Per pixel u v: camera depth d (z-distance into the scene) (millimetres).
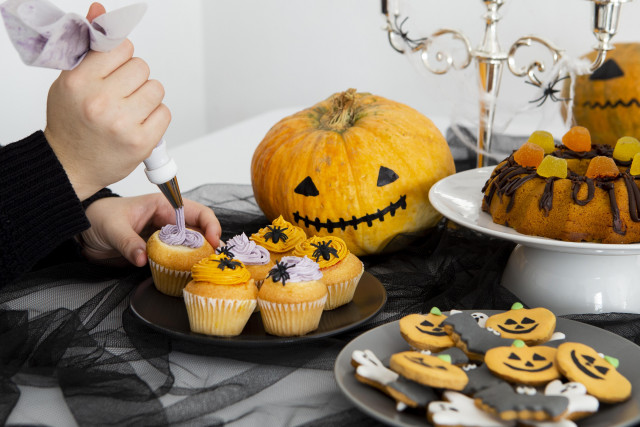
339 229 1185
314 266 1003
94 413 854
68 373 908
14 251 971
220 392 887
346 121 1248
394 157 1190
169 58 2785
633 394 837
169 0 2744
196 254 1064
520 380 835
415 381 829
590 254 1006
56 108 966
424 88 2684
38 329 976
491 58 1301
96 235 1172
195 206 1204
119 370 919
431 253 1203
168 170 1016
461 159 1646
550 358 869
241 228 1300
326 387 903
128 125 964
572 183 1049
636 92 1438
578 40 2367
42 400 889
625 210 1024
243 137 2014
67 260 1195
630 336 966
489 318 948
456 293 1069
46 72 2082
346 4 2723
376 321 1038
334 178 1174
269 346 953
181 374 934
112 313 1046
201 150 1874
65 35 876
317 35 2812
